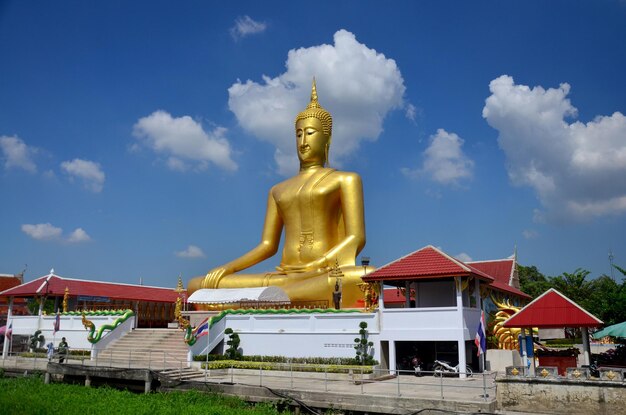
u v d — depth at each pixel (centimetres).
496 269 3988
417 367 2617
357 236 3456
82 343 3450
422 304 2977
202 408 1903
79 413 1802
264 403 2067
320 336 2791
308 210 3581
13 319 3800
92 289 3941
